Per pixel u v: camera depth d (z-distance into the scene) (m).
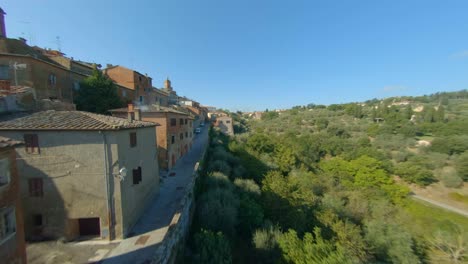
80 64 35.06
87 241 13.44
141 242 13.38
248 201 19.38
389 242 22.02
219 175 23.09
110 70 40.69
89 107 29.33
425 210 38.47
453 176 46.50
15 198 8.56
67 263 11.39
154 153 20.25
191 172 27.34
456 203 42.19
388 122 89.31
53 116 14.52
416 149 63.91
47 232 13.35
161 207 18.12
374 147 65.25
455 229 29.59
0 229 7.85
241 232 17.58
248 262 14.47
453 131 68.69
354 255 17.72
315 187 36.00
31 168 13.08
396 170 50.34
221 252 11.77
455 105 123.94
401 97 177.62
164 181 24.11
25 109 16.16
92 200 13.47
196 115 70.50
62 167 13.23
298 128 95.31
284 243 14.33
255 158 35.62
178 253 12.29
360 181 44.12
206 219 16.14
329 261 12.79
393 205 36.44
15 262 8.48
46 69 25.62
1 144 7.84
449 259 23.83
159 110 28.00
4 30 29.50
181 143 35.09
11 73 22.89
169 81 79.06
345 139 72.31
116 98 31.84
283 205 20.91
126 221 14.17
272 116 129.62
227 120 77.50
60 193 13.30
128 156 15.06
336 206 28.00
